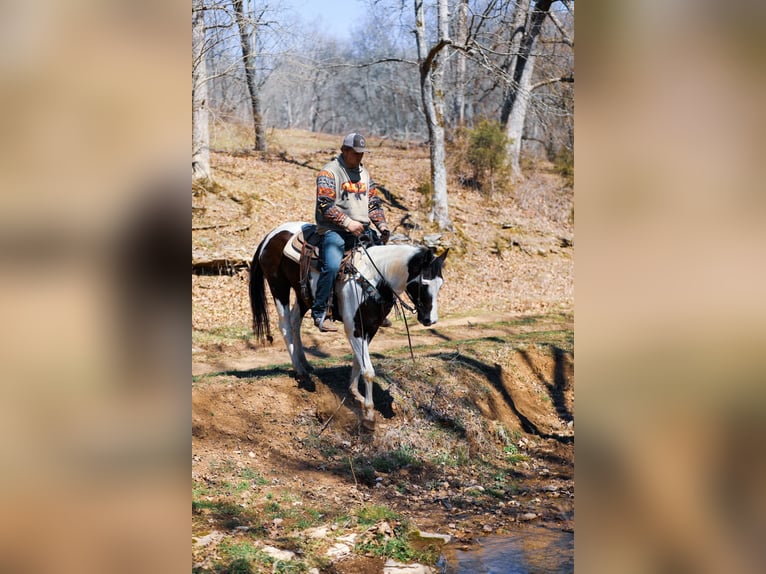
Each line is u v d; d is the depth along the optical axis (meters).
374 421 6.37
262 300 6.87
